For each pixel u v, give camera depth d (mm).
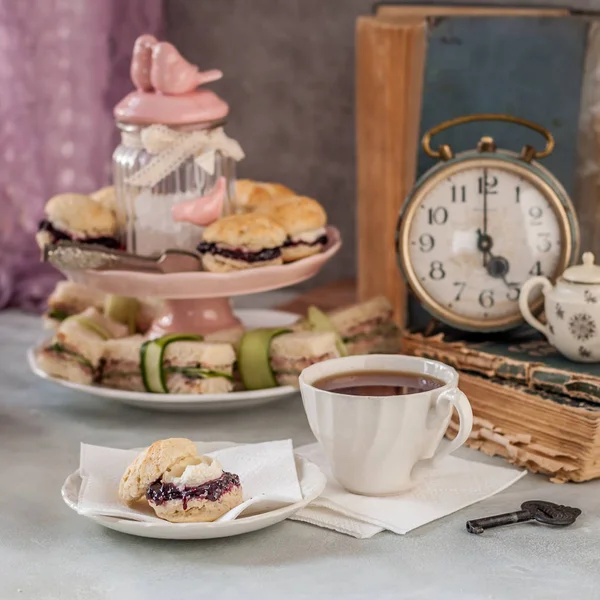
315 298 1868
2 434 1514
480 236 1550
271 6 1942
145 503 1360
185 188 1570
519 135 1639
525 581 1301
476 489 1399
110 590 1296
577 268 1485
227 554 1333
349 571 1312
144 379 1535
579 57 1634
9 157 1870
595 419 1403
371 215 1768
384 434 1360
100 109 1895
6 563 1326
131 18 1916
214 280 1529
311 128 1962
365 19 1737
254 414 1551
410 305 1645
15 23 1848
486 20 1642
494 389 1471
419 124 1656
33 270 1903
